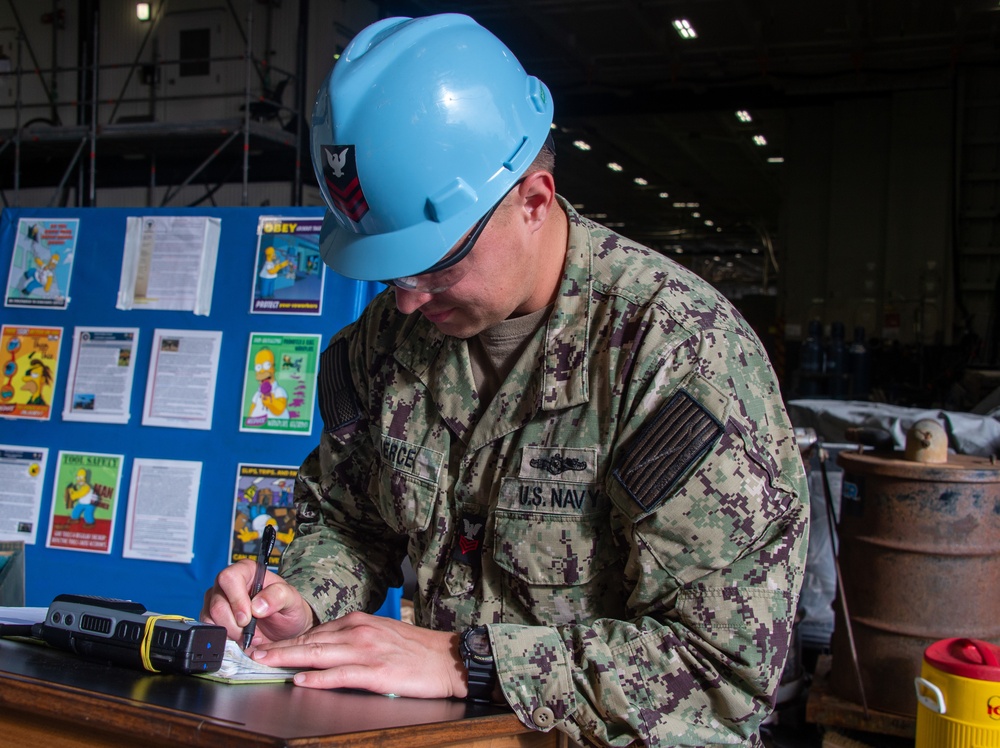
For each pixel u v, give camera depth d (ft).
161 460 8.04
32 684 2.66
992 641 8.63
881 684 8.73
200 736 2.37
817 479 11.10
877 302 33.19
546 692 3.08
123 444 8.16
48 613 3.29
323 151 3.21
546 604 3.49
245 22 22.44
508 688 3.08
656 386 3.23
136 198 25.50
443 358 3.78
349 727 2.48
